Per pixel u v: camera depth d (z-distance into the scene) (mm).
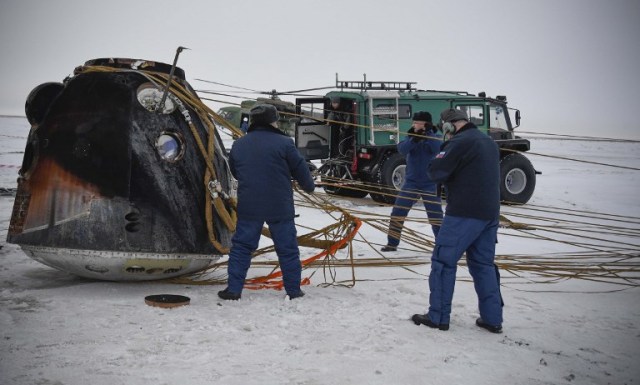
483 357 3750
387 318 4438
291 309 4531
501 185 12859
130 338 3727
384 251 7320
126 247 4473
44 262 4754
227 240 5113
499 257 6840
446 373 3449
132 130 4605
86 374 3160
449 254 4246
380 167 12125
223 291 4746
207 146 5035
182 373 3238
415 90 13148
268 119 4785
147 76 4812
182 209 4723
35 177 4652
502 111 13664
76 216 4465
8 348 3467
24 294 4633
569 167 27062
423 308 4758
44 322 3957
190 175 4824
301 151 12898
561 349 3973
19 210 4695
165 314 4242
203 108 5090
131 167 4543
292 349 3693
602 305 5113
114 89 4672
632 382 3445
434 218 7168
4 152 21594
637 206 12906
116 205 4488
